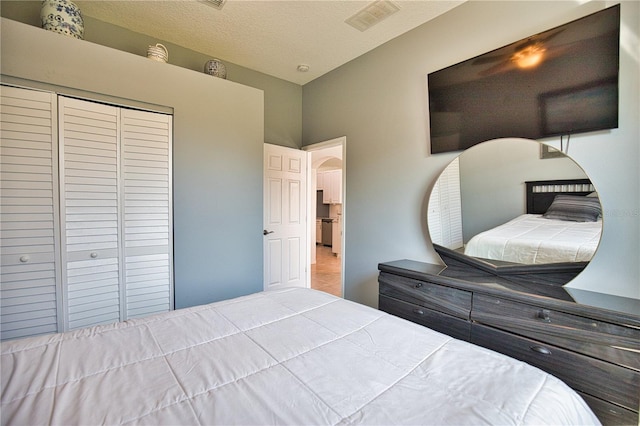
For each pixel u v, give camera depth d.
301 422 0.69
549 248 1.77
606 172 1.58
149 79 2.14
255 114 2.69
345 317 1.35
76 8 1.98
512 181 1.92
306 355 1.01
